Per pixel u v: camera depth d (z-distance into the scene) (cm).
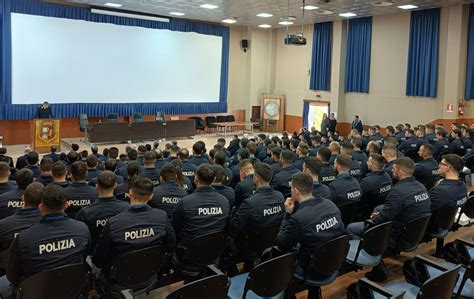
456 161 372
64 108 1339
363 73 1462
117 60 1427
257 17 1464
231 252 361
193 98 1628
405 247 352
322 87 1588
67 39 1321
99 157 743
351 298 300
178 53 1566
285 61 1762
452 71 1223
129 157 649
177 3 1250
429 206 355
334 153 637
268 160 639
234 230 343
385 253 369
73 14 1323
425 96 1291
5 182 394
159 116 1500
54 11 1288
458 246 330
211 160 609
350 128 1527
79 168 387
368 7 1242
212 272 266
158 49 1514
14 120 1298
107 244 274
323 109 1598
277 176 480
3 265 296
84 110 1380
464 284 277
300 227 286
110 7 1370
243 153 581
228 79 1762
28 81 1263
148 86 1507
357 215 470
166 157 729
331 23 1545
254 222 339
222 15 1445
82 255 266
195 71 1619
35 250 249
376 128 1018
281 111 1742
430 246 464
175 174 386
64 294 243
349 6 1228
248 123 1716
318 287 312
